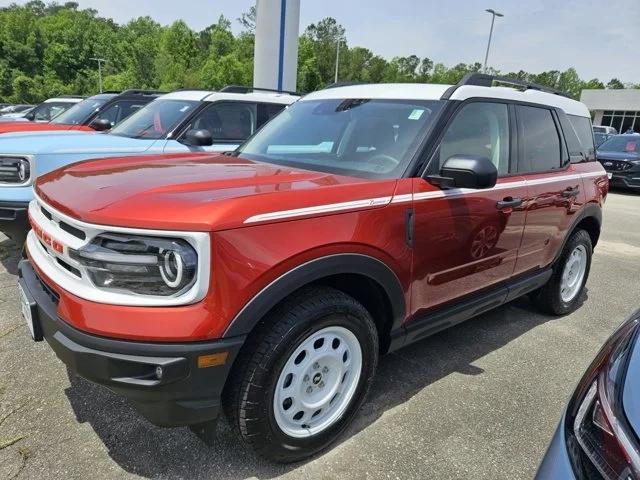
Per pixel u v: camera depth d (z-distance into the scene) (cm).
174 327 193
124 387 197
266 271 206
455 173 262
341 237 230
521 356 375
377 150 296
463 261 307
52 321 210
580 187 422
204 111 630
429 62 10981
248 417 218
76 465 236
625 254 721
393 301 265
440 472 246
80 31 8531
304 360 233
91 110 955
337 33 9175
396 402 304
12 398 284
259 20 1180
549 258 408
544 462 164
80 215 204
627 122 4869
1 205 452
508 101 354
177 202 204
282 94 727
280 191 225
